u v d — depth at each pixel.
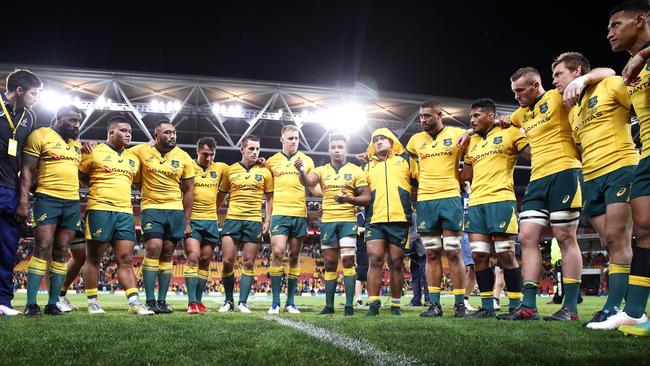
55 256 5.18
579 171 4.55
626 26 3.52
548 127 4.66
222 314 5.74
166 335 3.05
